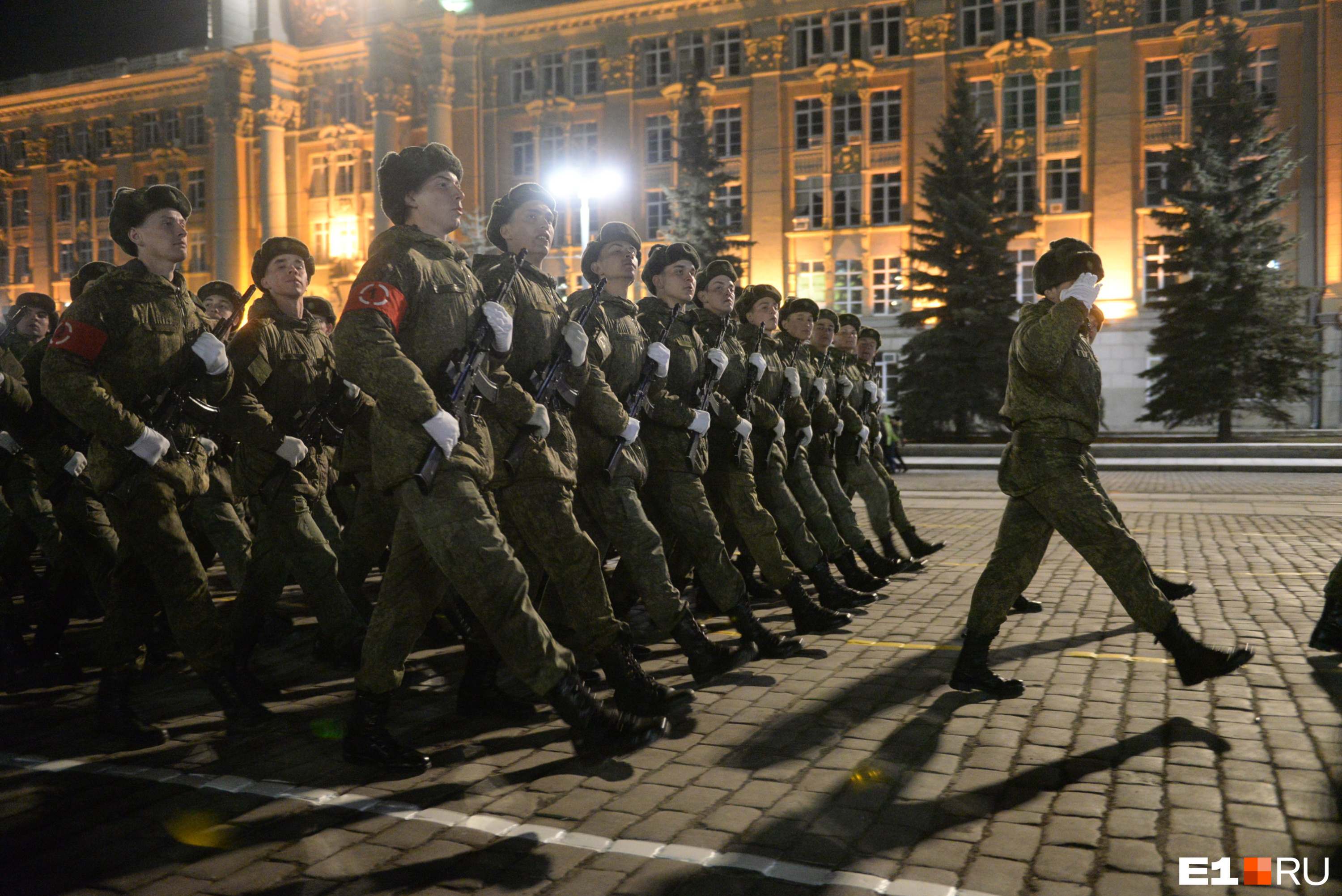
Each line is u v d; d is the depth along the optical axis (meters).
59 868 2.86
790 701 4.38
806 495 6.75
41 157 53.69
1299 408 34.06
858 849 2.90
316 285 47.56
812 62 39.69
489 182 44.62
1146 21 35.81
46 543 5.94
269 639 5.93
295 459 4.66
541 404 3.96
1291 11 34.03
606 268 4.89
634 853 2.89
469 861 2.87
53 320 7.34
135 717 4.04
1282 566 7.93
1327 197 33.62
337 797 3.35
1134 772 3.44
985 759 3.60
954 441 31.00
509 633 3.39
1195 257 28.08
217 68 47.94
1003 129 37.38
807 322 7.15
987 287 30.31
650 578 4.59
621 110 42.25
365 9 47.59
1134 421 29.81
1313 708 4.12
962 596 6.88
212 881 2.77
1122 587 4.14
